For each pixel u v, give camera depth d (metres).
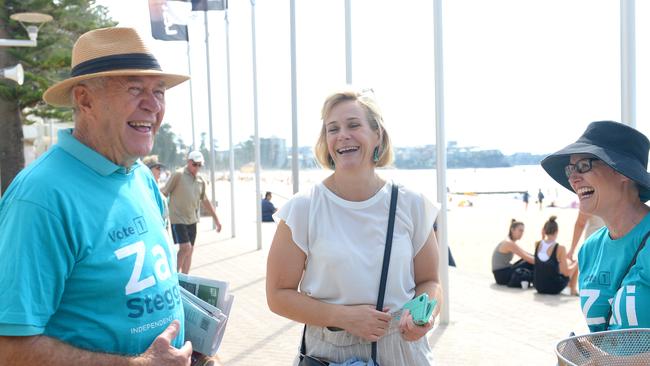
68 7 14.56
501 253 9.83
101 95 2.10
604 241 2.45
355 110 2.57
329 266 2.51
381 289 2.49
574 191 2.70
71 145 2.05
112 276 1.97
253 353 5.94
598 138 2.42
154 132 2.25
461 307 8.07
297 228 2.57
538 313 7.63
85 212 1.95
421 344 2.60
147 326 2.05
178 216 9.39
